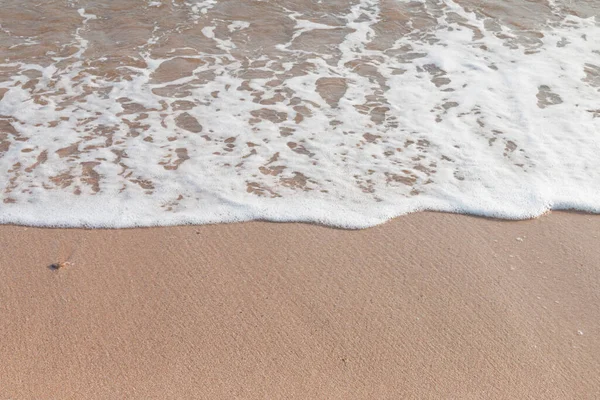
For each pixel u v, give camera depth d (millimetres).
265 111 5488
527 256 4094
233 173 4781
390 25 6922
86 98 5648
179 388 3211
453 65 6168
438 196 4582
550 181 4707
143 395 3172
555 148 5031
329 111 5496
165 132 5211
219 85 5852
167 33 6762
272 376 3287
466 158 4945
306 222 4348
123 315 3615
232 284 3844
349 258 4055
